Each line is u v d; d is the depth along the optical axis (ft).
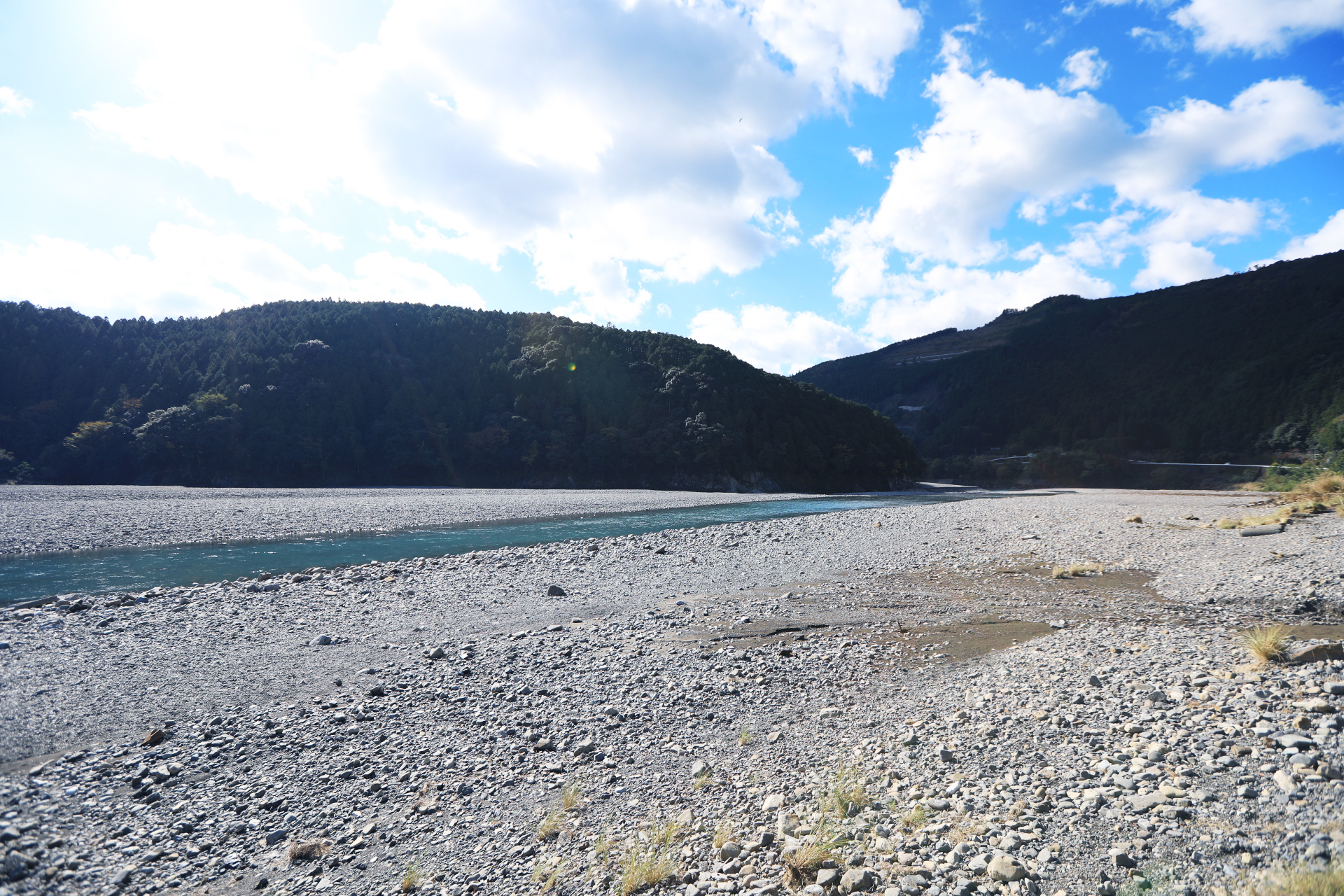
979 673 25.81
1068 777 14.90
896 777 16.42
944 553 61.21
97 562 61.00
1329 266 533.96
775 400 304.30
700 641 33.04
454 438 276.62
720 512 127.85
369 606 42.32
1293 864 9.91
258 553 67.51
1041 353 630.74
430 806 17.46
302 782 19.20
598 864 14.10
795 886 12.05
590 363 312.29
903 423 647.56
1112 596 40.70
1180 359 513.45
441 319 343.46
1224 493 201.16
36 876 14.67
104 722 23.86
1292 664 21.54
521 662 29.81
